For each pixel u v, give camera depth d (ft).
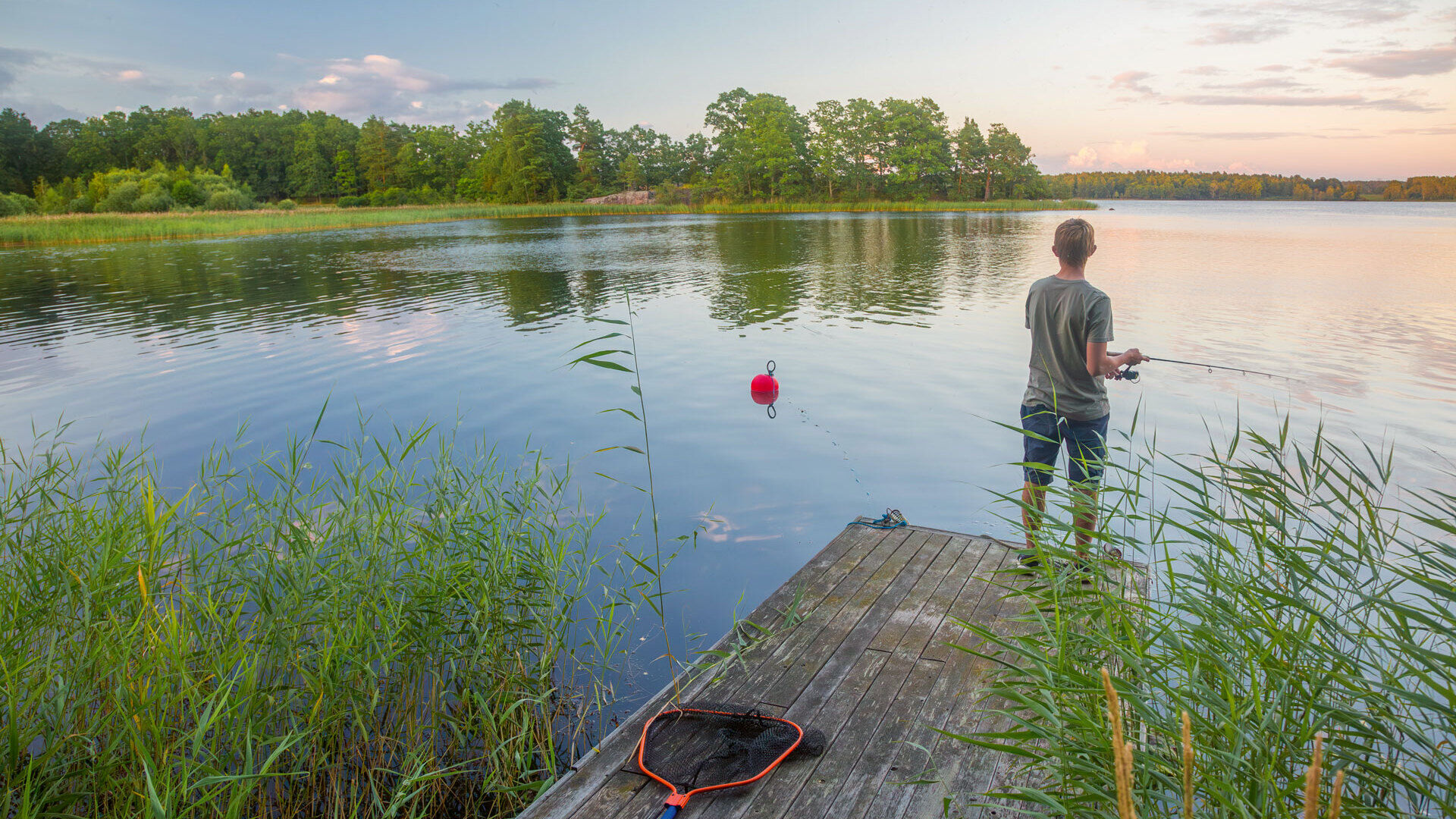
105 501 15.29
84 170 322.34
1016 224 142.41
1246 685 6.27
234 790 8.05
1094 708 5.89
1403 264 57.41
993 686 6.16
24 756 7.93
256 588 9.71
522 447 20.52
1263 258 63.52
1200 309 37.73
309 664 9.47
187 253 85.35
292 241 103.19
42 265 72.54
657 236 109.40
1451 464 16.89
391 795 8.82
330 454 19.92
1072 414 11.30
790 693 8.83
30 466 18.66
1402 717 6.06
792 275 59.21
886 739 7.95
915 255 75.61
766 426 21.89
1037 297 11.35
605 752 8.06
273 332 37.55
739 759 7.69
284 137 331.77
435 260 73.61
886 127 257.55
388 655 9.39
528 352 32.27
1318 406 21.50
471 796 8.82
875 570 11.96
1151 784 5.40
